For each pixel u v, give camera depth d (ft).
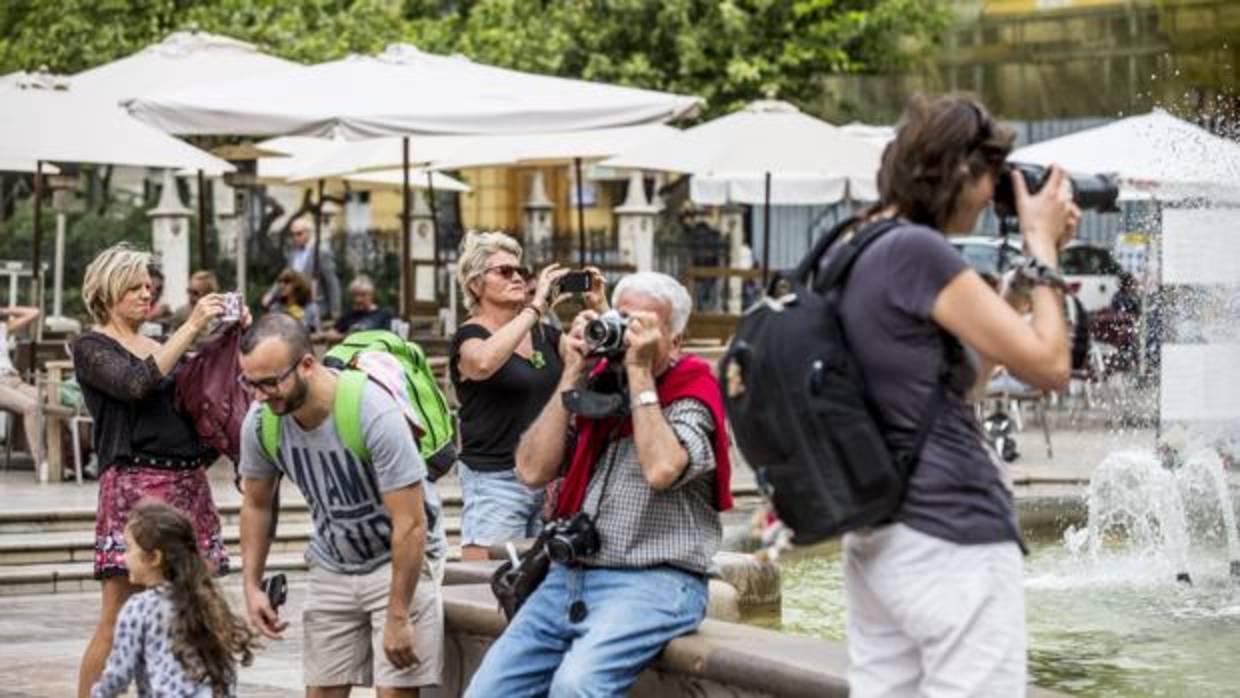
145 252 34.42
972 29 132.05
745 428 21.29
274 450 29.45
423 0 137.08
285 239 125.70
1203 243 58.13
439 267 116.16
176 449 33.73
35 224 81.82
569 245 126.00
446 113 71.31
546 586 28.04
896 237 21.04
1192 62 74.13
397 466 28.78
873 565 21.24
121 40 124.47
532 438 28.43
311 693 30.45
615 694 26.89
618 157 89.04
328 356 30.19
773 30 133.69
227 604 28.55
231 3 125.18
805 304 21.24
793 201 107.76
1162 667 35.88
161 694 27.94
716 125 85.71
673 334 27.40
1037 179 21.91
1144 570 47.67
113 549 33.76
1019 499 57.98
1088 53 127.03
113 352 33.42
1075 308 48.42
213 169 75.82
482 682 27.91
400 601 29.04
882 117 133.08
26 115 73.31
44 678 40.81
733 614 31.94
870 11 133.90
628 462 27.53
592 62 131.85
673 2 130.93
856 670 21.90
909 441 20.95
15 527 57.72
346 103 71.56
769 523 21.67
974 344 20.80
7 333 67.72
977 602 20.84
